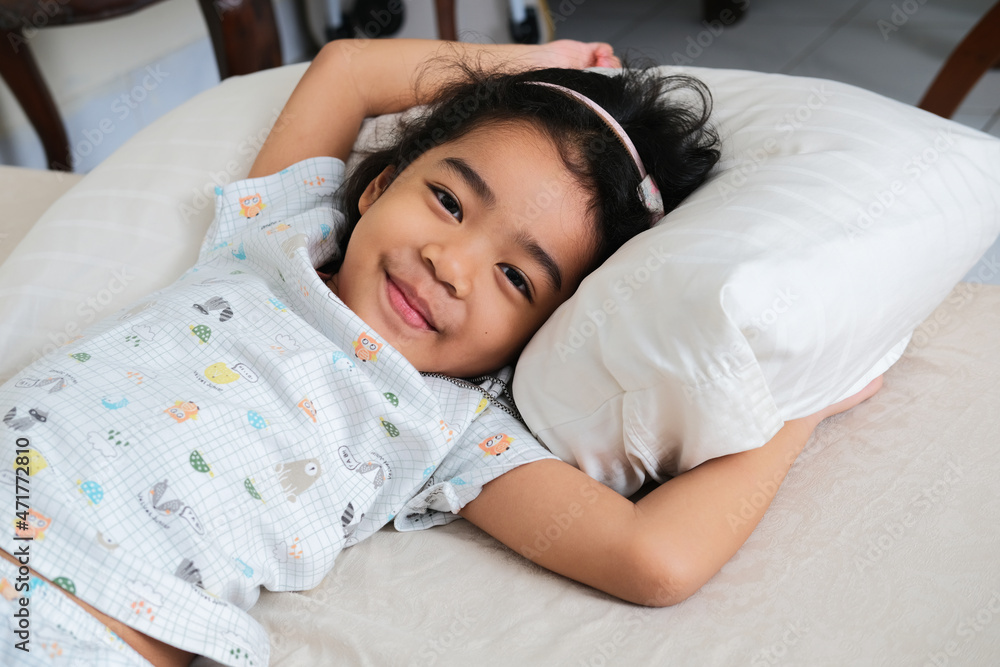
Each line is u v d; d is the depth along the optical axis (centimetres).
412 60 106
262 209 96
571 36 275
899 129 80
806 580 68
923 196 75
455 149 83
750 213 69
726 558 69
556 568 71
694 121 91
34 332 92
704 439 67
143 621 62
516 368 82
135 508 64
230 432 69
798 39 262
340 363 75
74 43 200
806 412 75
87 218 99
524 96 86
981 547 70
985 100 220
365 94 106
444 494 74
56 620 60
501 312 81
